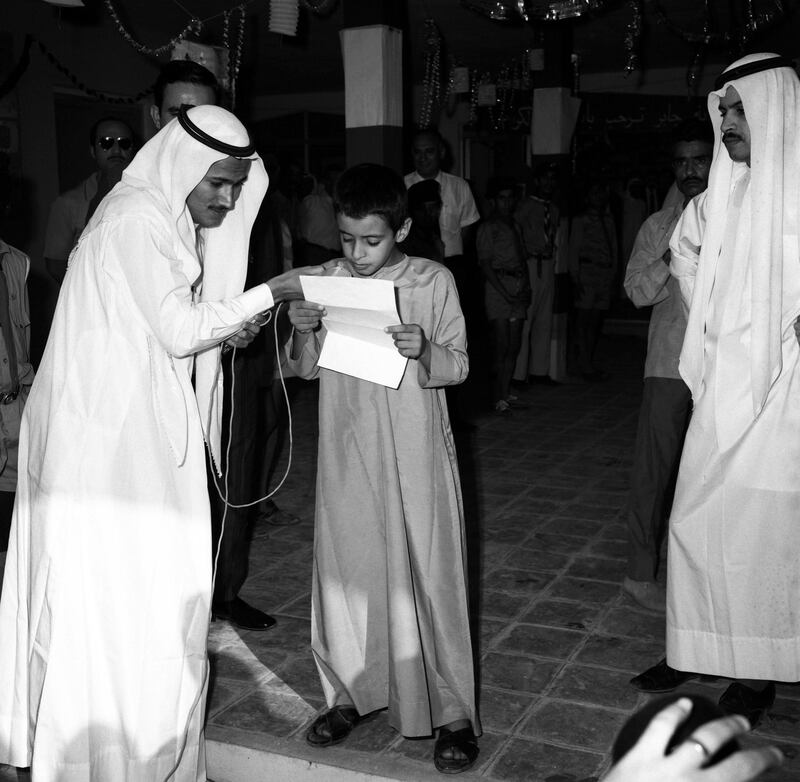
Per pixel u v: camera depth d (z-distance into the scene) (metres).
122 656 2.53
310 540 5.03
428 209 5.75
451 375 2.74
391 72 6.51
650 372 3.90
